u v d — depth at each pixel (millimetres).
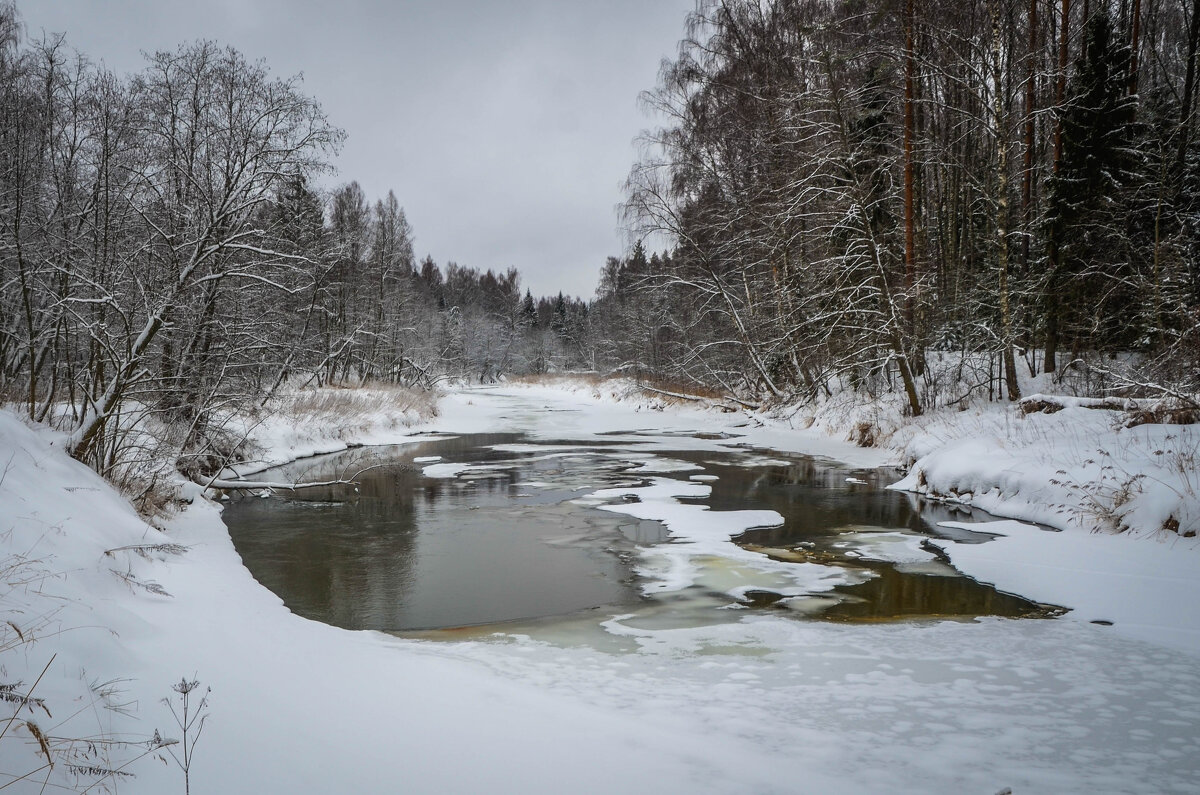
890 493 13023
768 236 22391
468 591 7414
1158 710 4090
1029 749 3508
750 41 24141
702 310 26938
